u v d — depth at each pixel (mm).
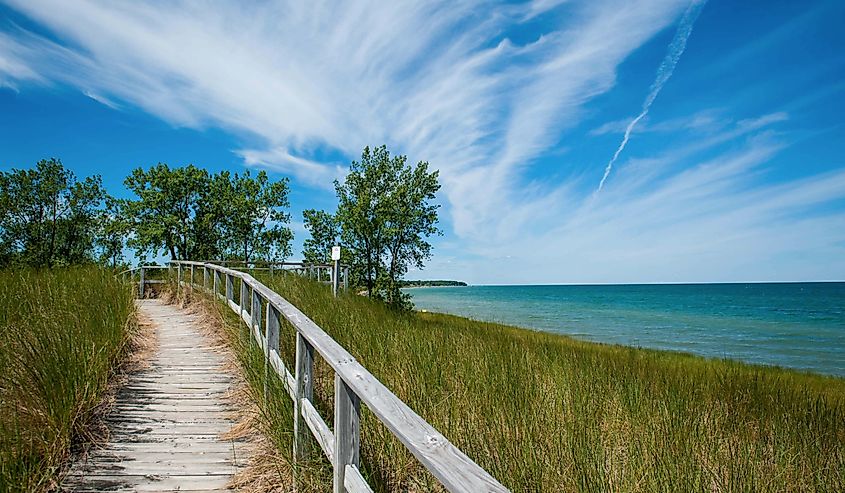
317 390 4535
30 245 31016
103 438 3955
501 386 4961
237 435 4137
